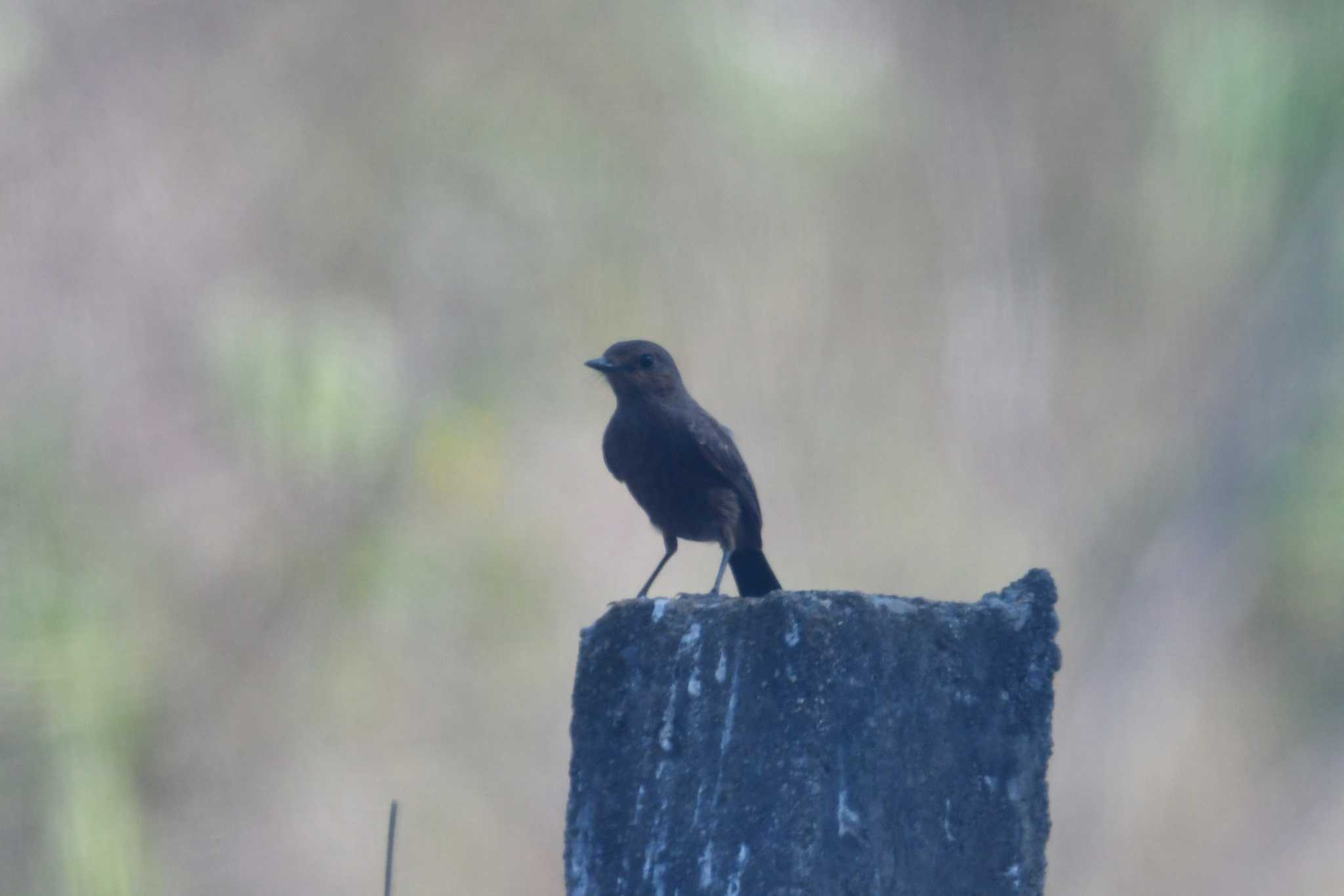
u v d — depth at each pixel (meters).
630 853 4.54
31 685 9.80
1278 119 16.19
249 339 12.66
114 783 10.04
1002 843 4.48
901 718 4.47
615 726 4.62
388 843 4.62
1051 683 4.58
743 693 4.52
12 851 9.70
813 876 4.36
